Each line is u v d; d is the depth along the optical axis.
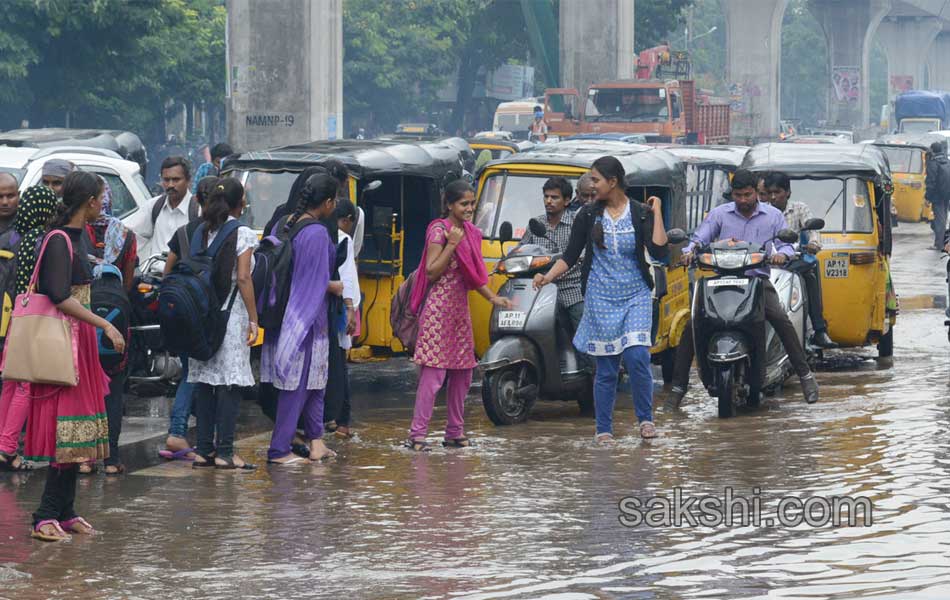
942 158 40.72
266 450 13.53
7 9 50.84
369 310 17.98
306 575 8.70
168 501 11.02
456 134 107.12
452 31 102.69
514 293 14.96
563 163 17.17
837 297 19.08
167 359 16.48
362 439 14.08
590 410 15.75
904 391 16.56
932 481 11.23
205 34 72.31
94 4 51.25
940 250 41.12
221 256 12.14
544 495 11.05
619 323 13.51
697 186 23.05
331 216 12.98
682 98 63.00
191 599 8.18
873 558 8.93
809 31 193.62
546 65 80.69
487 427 14.80
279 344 12.53
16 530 10.06
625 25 71.62
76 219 10.26
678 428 14.38
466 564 8.93
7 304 12.47
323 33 50.03
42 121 56.28
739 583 8.38
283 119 49.88
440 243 13.13
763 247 15.06
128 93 64.00
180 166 16.52
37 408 9.89
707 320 15.00
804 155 20.03
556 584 8.40
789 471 11.79
